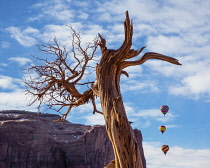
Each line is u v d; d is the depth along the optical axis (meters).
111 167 14.58
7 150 165.38
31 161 165.88
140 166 13.40
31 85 17.77
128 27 14.69
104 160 169.88
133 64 15.12
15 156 165.12
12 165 162.12
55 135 182.00
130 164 13.20
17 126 173.25
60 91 17.80
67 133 186.62
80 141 173.88
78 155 170.25
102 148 172.62
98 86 14.95
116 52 14.91
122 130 13.54
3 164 161.00
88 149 170.88
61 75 17.41
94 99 18.22
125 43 14.78
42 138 174.50
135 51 15.10
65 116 19.14
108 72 14.84
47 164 166.88
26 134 173.50
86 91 17.91
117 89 14.82
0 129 170.25
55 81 17.59
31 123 180.50
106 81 14.73
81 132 191.75
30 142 171.25
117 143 13.44
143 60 15.30
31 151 168.62
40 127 181.62
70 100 18.22
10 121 174.50
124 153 13.31
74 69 17.84
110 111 14.05
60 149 172.38
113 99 14.21
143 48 15.19
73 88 17.64
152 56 15.64
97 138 174.00
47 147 171.62
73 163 168.38
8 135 169.88
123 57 14.89
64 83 17.39
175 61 15.93
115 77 14.93
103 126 179.12
